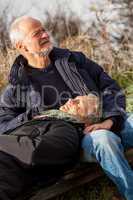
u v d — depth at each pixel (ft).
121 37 27.84
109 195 16.53
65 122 15.80
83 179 16.44
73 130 15.61
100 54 27.09
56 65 17.07
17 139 15.11
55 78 17.06
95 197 16.58
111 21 28.43
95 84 17.34
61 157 15.24
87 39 27.94
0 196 14.60
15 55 25.91
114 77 25.90
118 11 28.58
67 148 15.25
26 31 16.76
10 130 16.26
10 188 14.82
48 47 16.76
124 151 16.78
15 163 14.98
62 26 29.55
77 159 15.93
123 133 16.78
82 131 16.01
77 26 29.25
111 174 15.16
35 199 15.57
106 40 27.71
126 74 26.05
